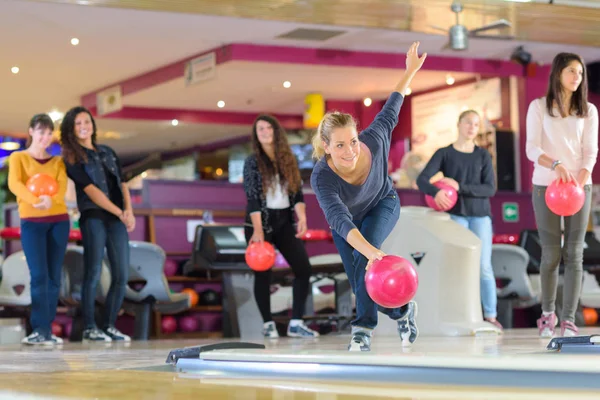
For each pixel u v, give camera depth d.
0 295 7.51
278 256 8.30
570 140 5.22
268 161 6.32
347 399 1.94
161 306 7.45
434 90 15.38
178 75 13.30
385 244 5.94
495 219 11.65
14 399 2.17
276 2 9.54
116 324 9.15
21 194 5.86
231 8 9.83
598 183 13.70
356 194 3.55
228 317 7.55
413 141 15.79
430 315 5.76
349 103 16.09
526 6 9.96
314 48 12.75
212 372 3.02
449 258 5.73
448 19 10.65
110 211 6.31
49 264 6.09
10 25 10.93
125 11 10.48
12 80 14.08
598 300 8.51
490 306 6.32
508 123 14.16
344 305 7.91
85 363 3.64
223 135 19.27
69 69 13.48
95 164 6.31
